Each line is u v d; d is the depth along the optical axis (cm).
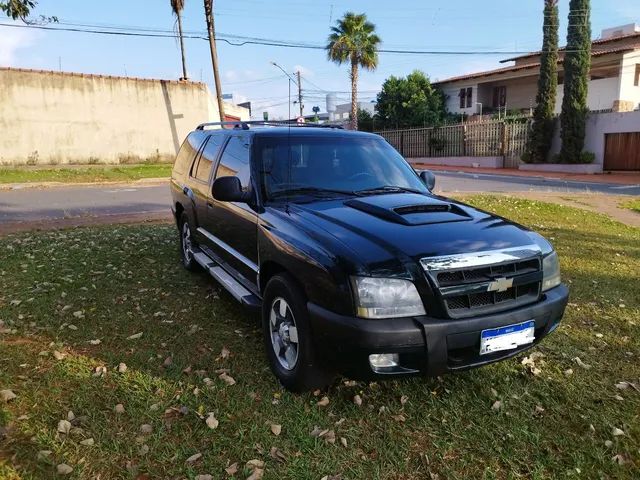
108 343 402
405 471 265
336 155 438
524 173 2481
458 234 316
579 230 941
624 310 507
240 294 408
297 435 289
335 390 339
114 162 2138
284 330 341
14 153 1919
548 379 362
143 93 2167
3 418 290
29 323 436
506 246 312
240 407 315
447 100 3831
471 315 293
